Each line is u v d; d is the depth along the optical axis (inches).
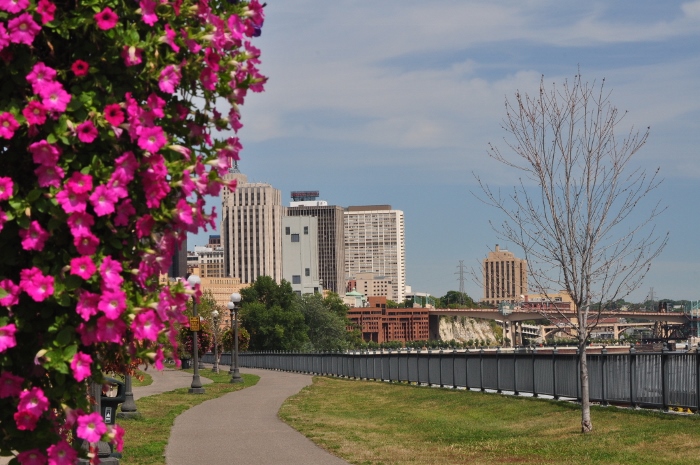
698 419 648.4
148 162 171.2
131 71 175.8
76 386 173.3
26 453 168.7
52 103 160.9
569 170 722.2
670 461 506.3
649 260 716.0
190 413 944.9
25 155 171.3
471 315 7490.2
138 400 1129.4
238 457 568.1
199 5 183.6
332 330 5782.5
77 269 161.8
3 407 171.8
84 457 182.4
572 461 534.6
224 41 183.2
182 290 183.0
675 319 5265.8
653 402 740.0
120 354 189.2
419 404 1063.6
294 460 555.5
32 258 169.9
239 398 1227.2
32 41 164.9
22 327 167.6
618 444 588.7
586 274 706.2
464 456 578.6
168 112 185.2
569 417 776.3
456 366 1245.7
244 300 5354.3
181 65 178.5
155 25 181.3
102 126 165.8
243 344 3304.6
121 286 174.9
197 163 179.8
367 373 1769.2
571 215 717.9
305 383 1706.4
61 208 164.7
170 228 182.9
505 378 1082.7
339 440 677.9
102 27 165.0
